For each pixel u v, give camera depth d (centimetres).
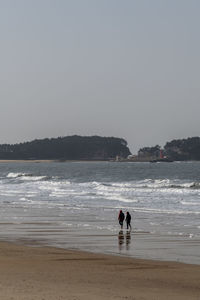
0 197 9750
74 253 3662
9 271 2958
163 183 13988
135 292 2433
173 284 2681
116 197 9375
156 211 6825
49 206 7681
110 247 3978
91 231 4900
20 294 2259
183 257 3547
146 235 4625
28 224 5462
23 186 14000
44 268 3077
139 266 3177
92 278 2783
